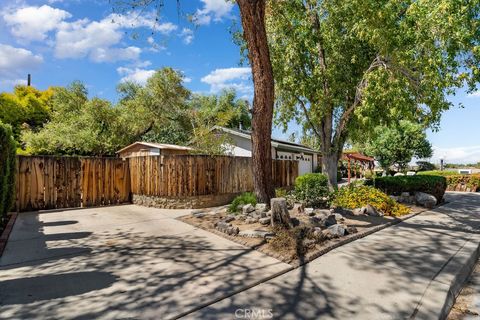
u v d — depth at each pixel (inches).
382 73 319.6
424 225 253.4
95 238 207.5
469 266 166.1
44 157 335.9
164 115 926.4
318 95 402.6
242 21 254.2
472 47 263.6
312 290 126.4
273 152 711.7
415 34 293.7
